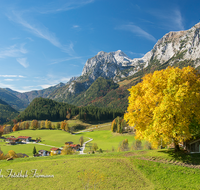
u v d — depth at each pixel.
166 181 21.06
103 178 22.52
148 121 24.61
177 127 20.92
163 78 24.83
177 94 20.95
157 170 23.50
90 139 157.38
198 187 18.56
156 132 22.22
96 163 27.59
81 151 111.69
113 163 26.92
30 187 23.08
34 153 102.19
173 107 20.61
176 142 24.05
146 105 24.77
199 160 23.12
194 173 21.08
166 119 21.28
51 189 22.00
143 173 23.58
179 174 21.62
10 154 74.38
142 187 20.78
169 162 24.50
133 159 27.36
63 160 30.88
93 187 21.44
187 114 21.05
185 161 23.67
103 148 112.81
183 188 19.09
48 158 33.38
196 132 23.67
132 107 26.95
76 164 28.23
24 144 132.88
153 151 29.84
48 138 156.62
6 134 178.00
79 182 22.73
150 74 28.03
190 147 25.92
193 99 21.19
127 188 20.78
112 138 149.38
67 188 21.75
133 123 26.23
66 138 157.25
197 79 22.88
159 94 23.11
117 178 22.94
